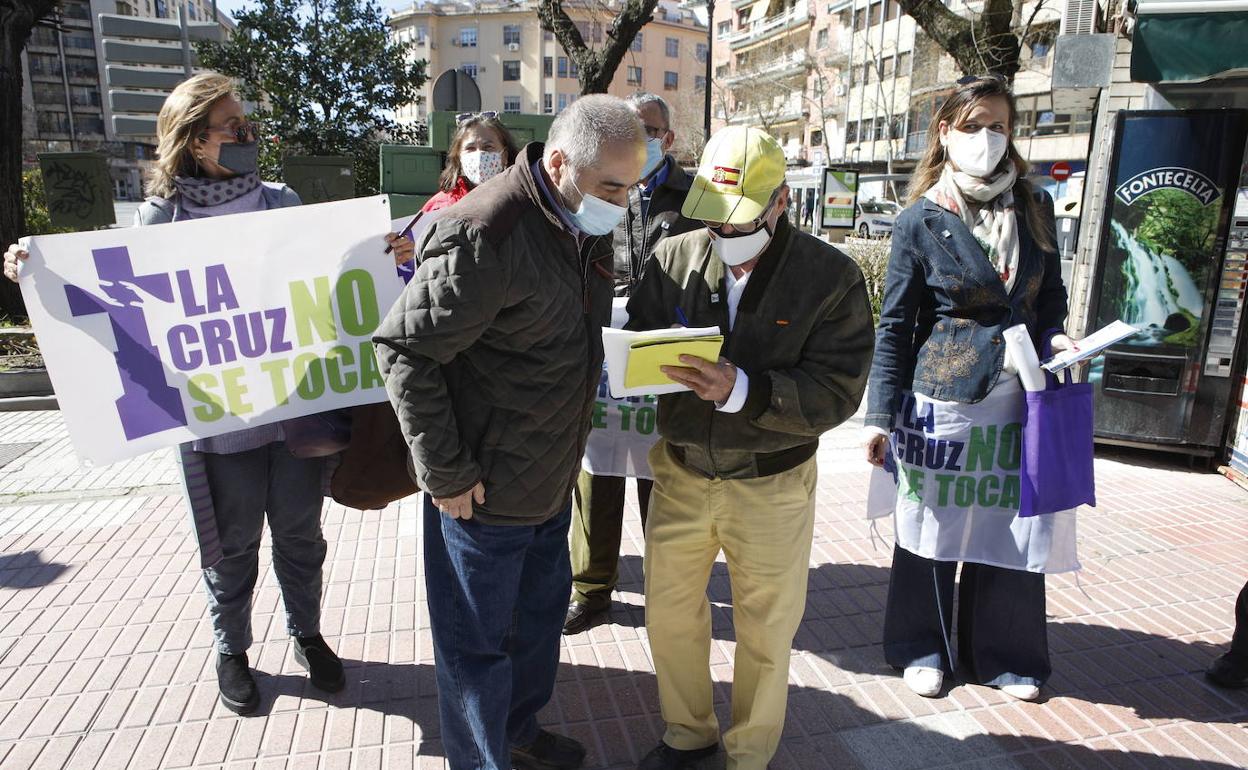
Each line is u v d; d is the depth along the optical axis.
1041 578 2.73
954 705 2.71
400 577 3.52
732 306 2.06
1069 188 8.38
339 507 4.30
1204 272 4.97
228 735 2.47
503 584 2.01
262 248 2.31
